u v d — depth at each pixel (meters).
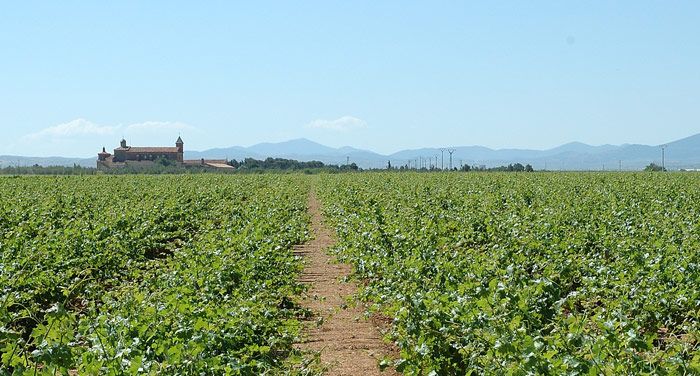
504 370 8.22
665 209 27.84
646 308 11.42
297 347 12.63
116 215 24.95
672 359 7.78
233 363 8.68
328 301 16.55
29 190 44.94
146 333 9.57
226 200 37.28
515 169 123.44
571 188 43.06
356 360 12.16
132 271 16.05
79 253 17.11
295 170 127.38
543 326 10.37
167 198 37.16
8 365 8.11
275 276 15.68
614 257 16.97
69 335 8.17
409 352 10.12
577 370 7.72
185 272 14.21
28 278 13.77
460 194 37.38
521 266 14.74
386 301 12.62
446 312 10.50
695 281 12.81
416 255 15.21
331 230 28.95
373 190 44.28
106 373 8.02
